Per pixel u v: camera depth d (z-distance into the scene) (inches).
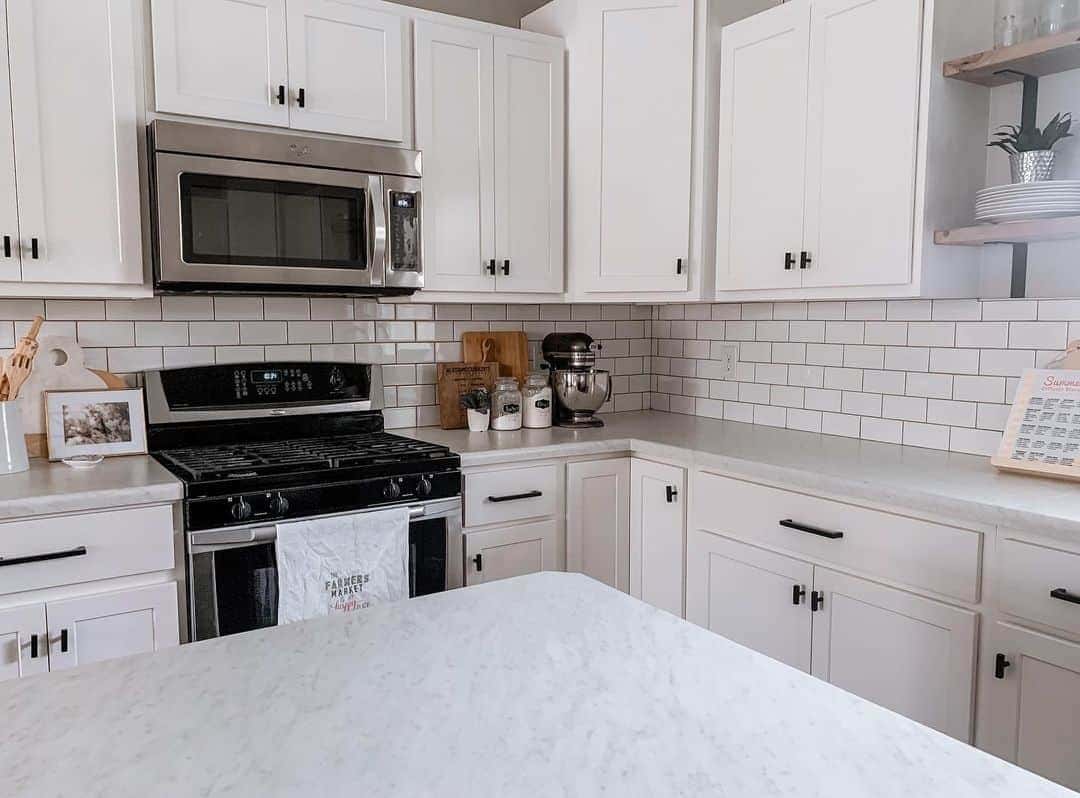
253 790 26.4
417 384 115.7
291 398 104.2
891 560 75.7
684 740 29.7
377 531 86.7
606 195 110.5
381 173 96.2
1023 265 85.8
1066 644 63.1
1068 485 75.0
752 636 91.4
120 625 74.7
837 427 107.0
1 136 77.3
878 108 86.0
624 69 108.1
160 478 78.7
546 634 40.0
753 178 99.9
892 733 30.3
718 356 124.6
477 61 104.9
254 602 81.0
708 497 96.2
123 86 83.0
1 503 68.7
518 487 99.3
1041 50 74.9
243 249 88.3
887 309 100.0
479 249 106.8
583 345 117.2
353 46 95.6
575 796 26.0
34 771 27.6
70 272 81.7
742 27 100.3
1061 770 63.9
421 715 31.7
